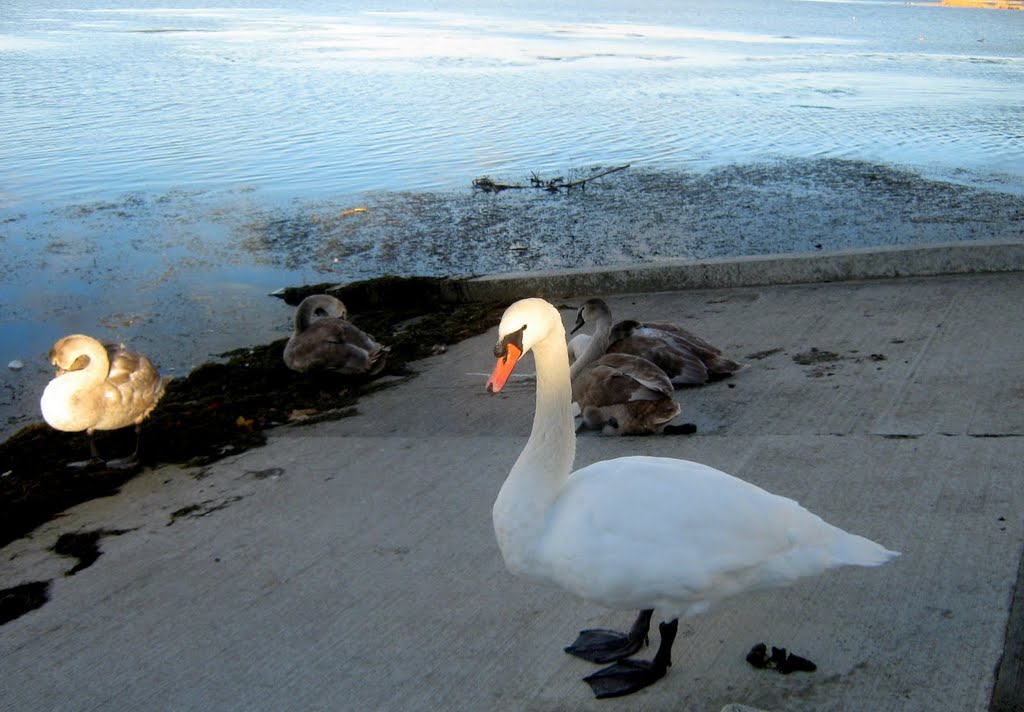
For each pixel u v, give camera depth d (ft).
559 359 12.55
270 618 14.99
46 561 17.72
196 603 15.67
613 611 14.32
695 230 44.98
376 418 24.14
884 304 28.45
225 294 37.99
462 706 12.48
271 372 28.53
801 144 65.16
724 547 11.41
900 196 50.21
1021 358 22.66
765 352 25.61
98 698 13.44
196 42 136.56
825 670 12.32
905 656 12.40
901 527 15.44
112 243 44.39
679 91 90.17
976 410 19.88
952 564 14.28
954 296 28.37
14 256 42.50
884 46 152.66
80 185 54.75
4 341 33.55
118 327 34.71
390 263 41.37
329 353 26.96
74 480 21.20
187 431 23.56
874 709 11.53
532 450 12.57
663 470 12.24
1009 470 16.93
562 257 41.47
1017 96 88.33
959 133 68.33
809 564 11.60
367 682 13.17
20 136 68.18
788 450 18.98
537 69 106.32
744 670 12.50
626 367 21.36
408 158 61.52
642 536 11.50
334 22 185.98
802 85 95.81
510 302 34.27
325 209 49.88
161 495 20.40
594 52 128.57
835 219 46.21
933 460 17.67
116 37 143.64
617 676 12.57
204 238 45.16
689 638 13.35
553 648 13.52
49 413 21.03
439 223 47.19
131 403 22.11
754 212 47.85
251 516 18.78
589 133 69.26
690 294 32.53
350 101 82.74
